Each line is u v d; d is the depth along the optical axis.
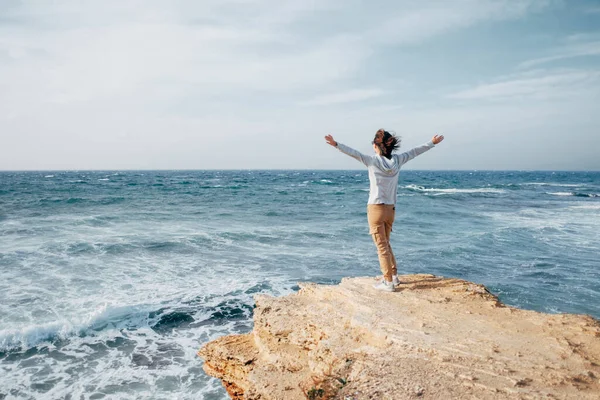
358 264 14.95
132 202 35.53
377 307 4.51
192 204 35.00
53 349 8.38
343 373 3.40
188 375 7.60
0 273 12.62
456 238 19.98
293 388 4.05
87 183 69.56
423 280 5.52
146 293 11.30
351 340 3.99
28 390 7.00
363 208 33.41
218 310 10.42
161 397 6.90
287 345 4.81
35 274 12.62
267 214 28.88
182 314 10.13
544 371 3.05
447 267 14.73
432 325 3.98
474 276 13.60
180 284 12.19
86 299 10.65
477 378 2.97
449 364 3.21
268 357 4.80
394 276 5.29
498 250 17.42
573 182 103.38
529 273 13.95
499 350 3.42
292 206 34.53
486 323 4.03
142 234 19.61
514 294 11.81
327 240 19.41
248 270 13.90
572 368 3.10
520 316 4.22
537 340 3.62
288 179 104.00
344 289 5.19
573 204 38.59
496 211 32.12
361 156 4.61
